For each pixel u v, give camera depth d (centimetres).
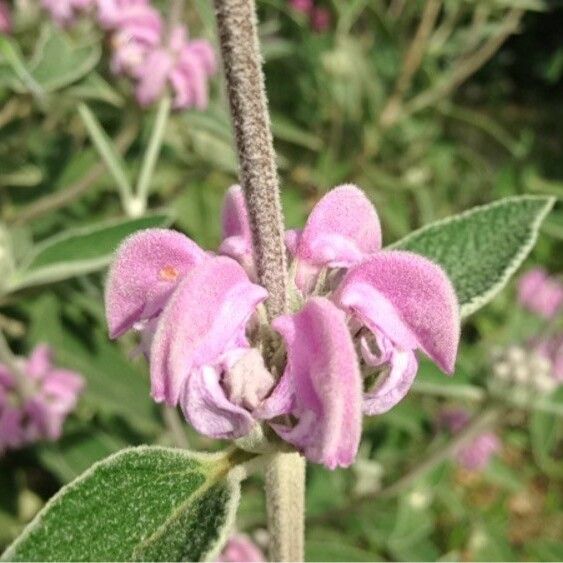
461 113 45
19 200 28
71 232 19
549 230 35
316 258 10
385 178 41
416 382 21
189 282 8
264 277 9
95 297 27
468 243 13
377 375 10
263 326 9
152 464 10
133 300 10
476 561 34
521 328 34
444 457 25
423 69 43
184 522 9
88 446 26
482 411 24
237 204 11
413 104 43
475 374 24
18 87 21
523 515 42
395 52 45
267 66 38
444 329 9
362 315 9
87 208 30
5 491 26
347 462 8
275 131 37
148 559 9
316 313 9
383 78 46
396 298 9
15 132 27
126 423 28
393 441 32
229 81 8
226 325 9
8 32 24
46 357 25
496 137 45
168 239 9
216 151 29
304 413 9
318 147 38
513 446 43
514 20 42
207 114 26
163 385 8
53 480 29
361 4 40
